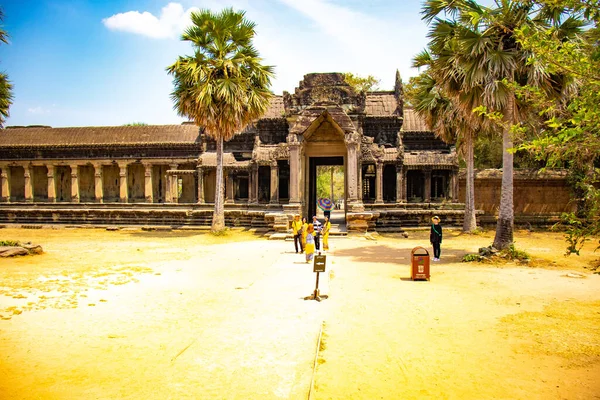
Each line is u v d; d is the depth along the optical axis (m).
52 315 8.88
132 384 5.75
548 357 6.80
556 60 6.25
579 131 5.36
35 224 35.69
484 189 34.78
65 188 48.62
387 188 36.66
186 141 43.81
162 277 13.12
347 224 25.62
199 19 26.14
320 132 30.16
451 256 17.72
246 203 35.59
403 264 15.61
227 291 11.19
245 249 20.31
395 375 6.13
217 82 25.52
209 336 7.65
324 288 11.45
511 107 16.08
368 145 31.41
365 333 7.88
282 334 7.76
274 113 39.44
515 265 15.38
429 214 30.30
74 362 6.49
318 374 6.12
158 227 32.88
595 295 10.83
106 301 10.09
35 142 45.62
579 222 6.12
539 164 36.19
